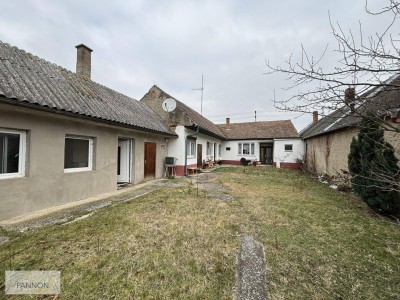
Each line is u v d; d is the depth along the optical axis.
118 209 4.96
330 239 3.71
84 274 2.49
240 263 2.87
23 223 3.99
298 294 2.30
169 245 3.27
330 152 11.06
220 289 2.34
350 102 2.02
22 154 4.50
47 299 2.09
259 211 5.18
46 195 4.90
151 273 2.56
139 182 9.02
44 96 4.75
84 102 6.25
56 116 4.93
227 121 24.28
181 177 11.15
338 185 8.46
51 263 2.68
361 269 2.81
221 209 5.22
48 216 4.42
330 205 5.98
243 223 4.32
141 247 3.16
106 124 6.38
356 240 3.70
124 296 2.18
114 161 7.25
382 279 2.60
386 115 1.99
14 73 4.77
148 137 9.76
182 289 2.32
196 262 2.84
